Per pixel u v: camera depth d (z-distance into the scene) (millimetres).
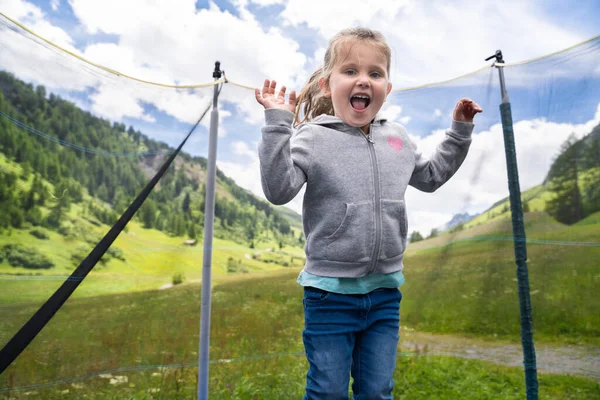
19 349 1902
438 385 2746
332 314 1494
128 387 2256
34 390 2029
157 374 2332
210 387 2484
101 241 2051
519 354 2779
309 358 1513
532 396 2092
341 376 1453
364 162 1546
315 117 1847
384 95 1573
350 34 1619
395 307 1599
